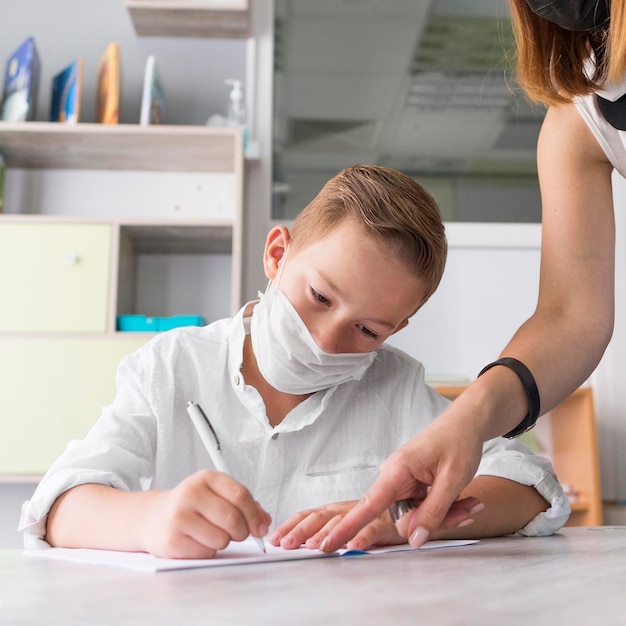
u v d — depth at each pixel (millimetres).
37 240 2223
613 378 2572
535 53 816
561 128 959
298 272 940
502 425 739
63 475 789
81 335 2188
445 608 375
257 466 1014
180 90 2645
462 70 2709
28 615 364
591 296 895
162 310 2502
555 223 938
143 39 2654
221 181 2594
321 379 984
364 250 887
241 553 644
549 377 811
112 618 353
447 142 2680
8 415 2141
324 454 1043
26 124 2289
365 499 653
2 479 2115
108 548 682
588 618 350
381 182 953
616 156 907
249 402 1018
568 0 717
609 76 757
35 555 654
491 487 897
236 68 2672
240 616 356
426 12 2729
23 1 2645
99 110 2484
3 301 2189
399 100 2691
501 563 571
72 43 2635
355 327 934
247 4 2504
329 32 2711
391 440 1077
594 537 851
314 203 998
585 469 2223
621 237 2652
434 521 652
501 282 2600
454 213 2650
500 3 2715
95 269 2221
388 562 584
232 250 2510
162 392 997
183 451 999
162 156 2473
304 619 348
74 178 2559
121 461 854
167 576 503
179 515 606
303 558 618
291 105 2668
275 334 954
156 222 2248
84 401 2156
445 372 2535
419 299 949
